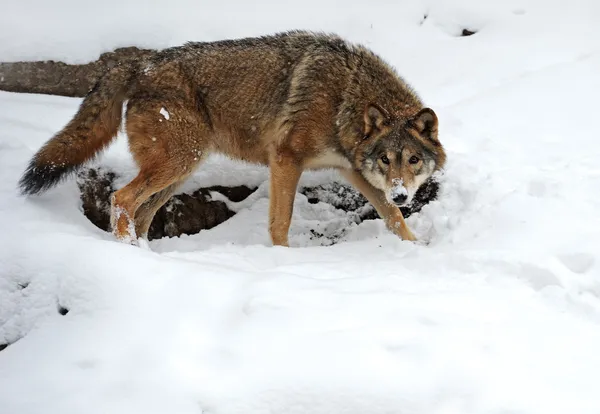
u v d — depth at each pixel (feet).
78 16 57.41
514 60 55.16
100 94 37.93
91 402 22.63
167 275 28.04
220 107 39.29
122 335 25.14
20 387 23.66
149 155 37.70
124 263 28.63
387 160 36.42
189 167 38.78
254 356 23.30
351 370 22.41
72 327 26.40
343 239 41.73
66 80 52.90
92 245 30.09
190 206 44.34
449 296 26.73
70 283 28.27
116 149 44.09
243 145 40.47
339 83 37.88
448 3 62.39
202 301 26.43
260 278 27.99
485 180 38.50
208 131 39.55
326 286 27.53
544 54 55.47
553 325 24.62
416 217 40.27
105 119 38.32
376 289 27.58
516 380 21.76
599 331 24.40
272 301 25.84
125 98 38.96
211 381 22.71
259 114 39.19
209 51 39.45
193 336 24.62
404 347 23.09
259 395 22.20
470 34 61.00
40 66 52.47
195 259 31.89
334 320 24.68
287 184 38.99
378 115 36.58
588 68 51.39
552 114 46.06
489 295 27.04
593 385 21.50
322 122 37.86
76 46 53.62
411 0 63.82
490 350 22.97
